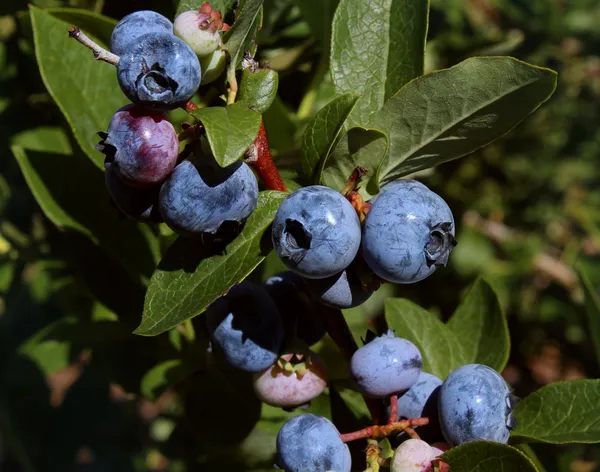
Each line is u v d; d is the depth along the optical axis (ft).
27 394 1.11
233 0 0.60
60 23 0.73
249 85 0.55
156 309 0.55
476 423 0.55
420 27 0.61
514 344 1.72
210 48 0.53
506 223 1.73
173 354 0.81
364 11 0.61
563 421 0.61
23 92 0.90
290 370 0.61
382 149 0.56
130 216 0.57
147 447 1.21
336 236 0.51
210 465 0.95
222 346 0.60
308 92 0.81
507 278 1.64
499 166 1.62
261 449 0.95
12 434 1.10
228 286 0.54
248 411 0.78
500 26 1.48
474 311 0.74
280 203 0.56
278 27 0.84
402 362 0.57
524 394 1.72
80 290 0.95
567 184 1.80
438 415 0.57
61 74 0.73
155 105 0.51
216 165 0.53
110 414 1.17
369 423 0.70
